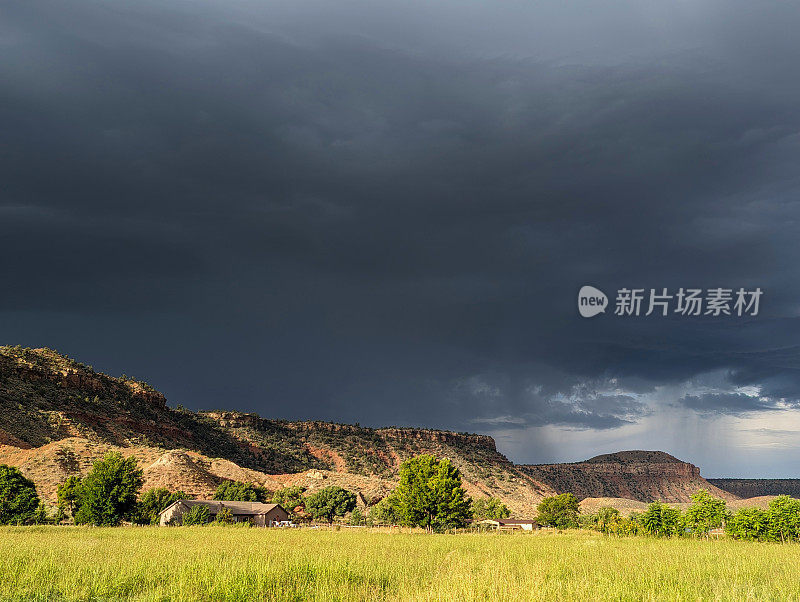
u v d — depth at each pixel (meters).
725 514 83.88
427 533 90.19
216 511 117.12
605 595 24.97
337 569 30.84
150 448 191.75
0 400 182.88
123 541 52.03
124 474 98.81
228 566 29.91
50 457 151.38
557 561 37.81
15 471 99.50
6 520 92.88
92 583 26.45
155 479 157.25
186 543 50.25
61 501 108.38
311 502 162.88
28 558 33.94
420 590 25.91
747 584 28.67
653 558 41.69
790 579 31.00
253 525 120.81
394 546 50.84
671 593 25.72
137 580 27.84
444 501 102.25
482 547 51.25
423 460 108.69
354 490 195.12
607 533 94.81
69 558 34.53
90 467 152.38
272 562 33.00
